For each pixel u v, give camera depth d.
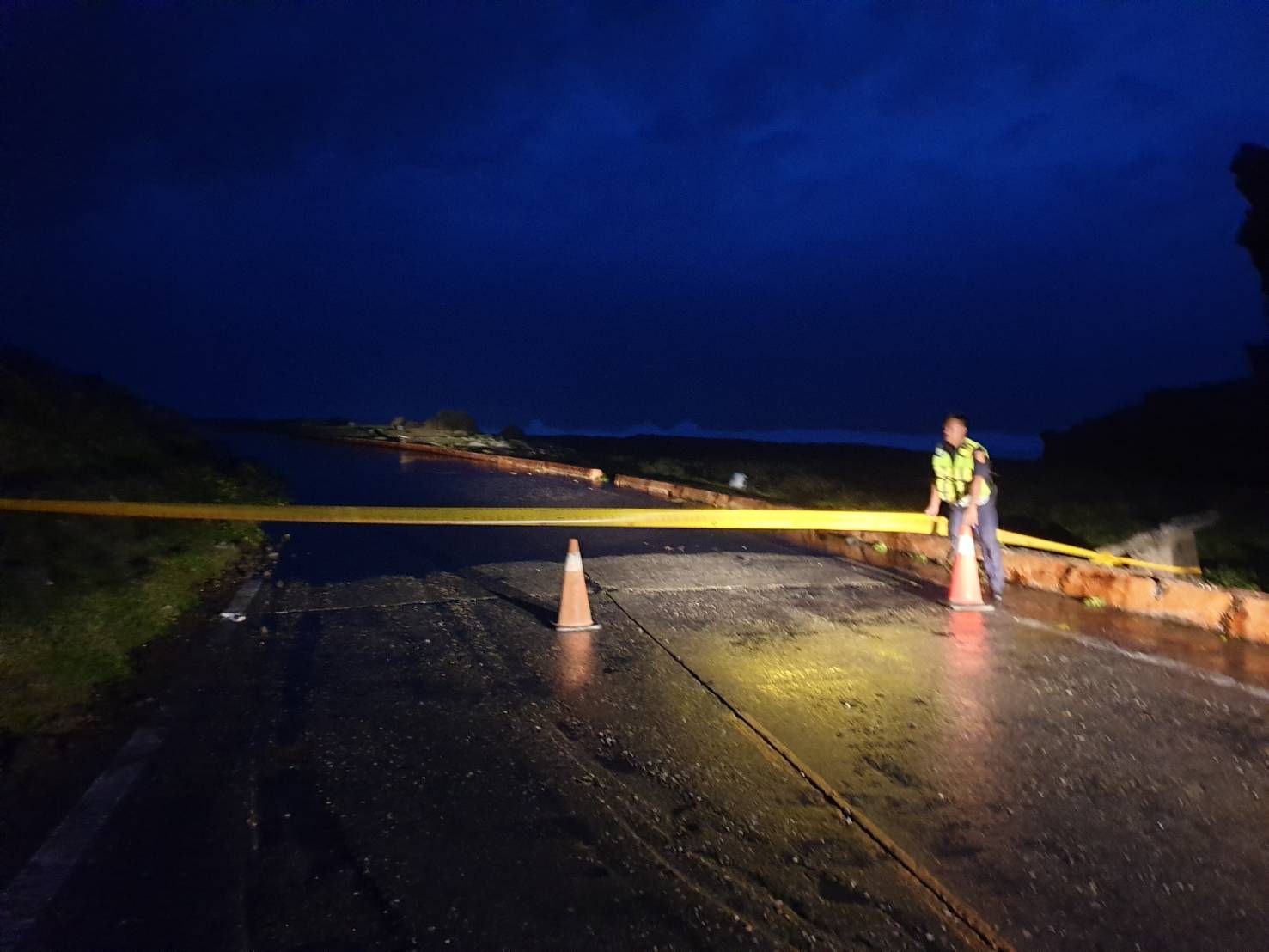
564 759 5.16
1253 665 7.04
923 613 8.63
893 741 5.45
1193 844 4.29
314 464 25.02
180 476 14.94
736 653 7.22
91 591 7.80
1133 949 3.50
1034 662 7.09
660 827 4.39
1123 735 5.57
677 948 3.47
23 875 3.95
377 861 4.07
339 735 5.47
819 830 4.39
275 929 3.57
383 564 10.70
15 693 5.65
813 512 10.34
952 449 9.01
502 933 3.55
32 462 12.11
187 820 4.44
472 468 24.12
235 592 9.20
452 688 6.32
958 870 4.04
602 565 10.73
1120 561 10.94
